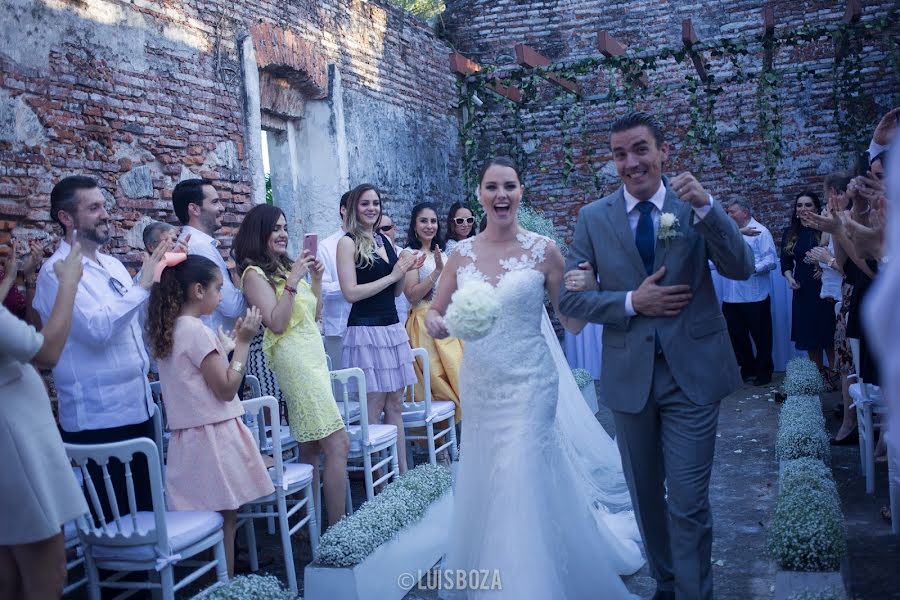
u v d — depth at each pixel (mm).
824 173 10586
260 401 3793
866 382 4688
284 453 4902
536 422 3336
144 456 3871
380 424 5145
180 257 3656
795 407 5828
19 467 2668
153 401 4406
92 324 3547
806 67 10086
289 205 7859
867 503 4664
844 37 8961
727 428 6980
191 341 3541
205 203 4758
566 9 11242
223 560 3334
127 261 5480
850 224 3879
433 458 5430
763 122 9312
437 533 4340
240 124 6691
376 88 8969
